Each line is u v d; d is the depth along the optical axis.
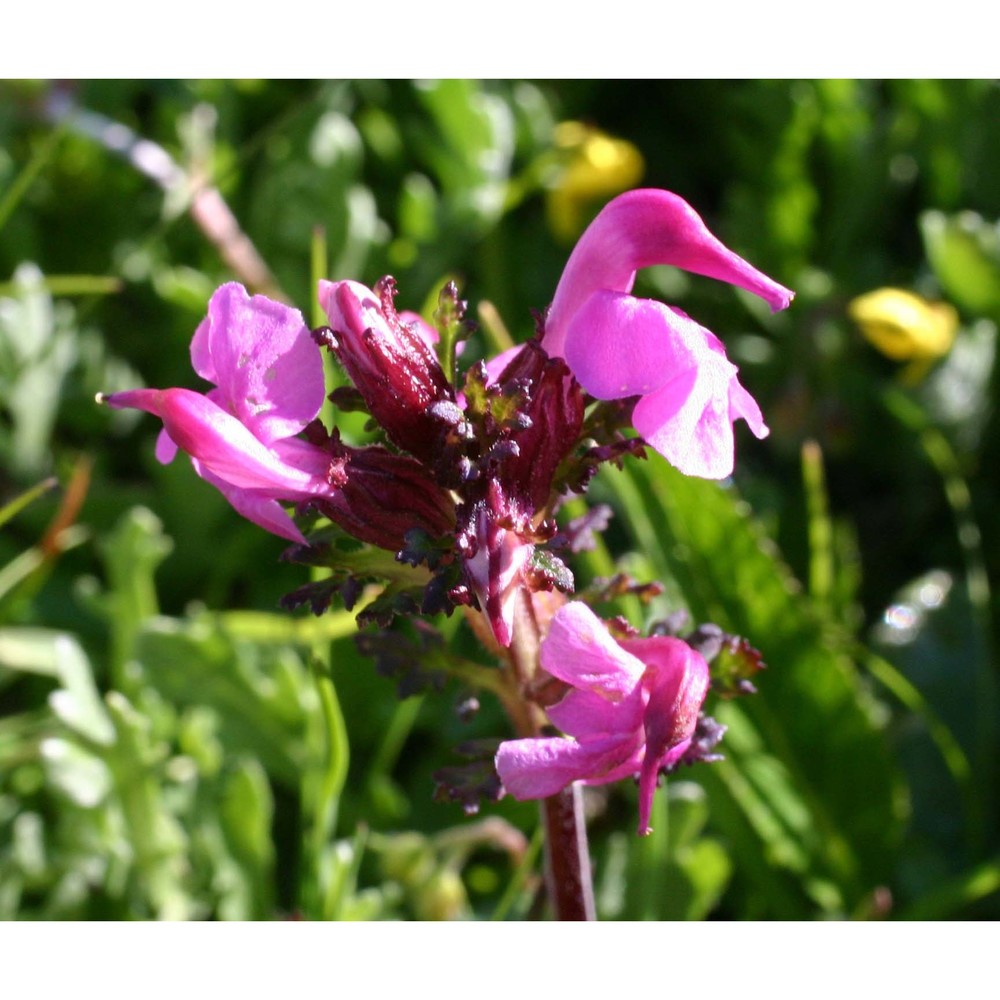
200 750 0.21
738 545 0.19
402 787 0.22
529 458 0.14
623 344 0.13
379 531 0.14
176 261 0.28
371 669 0.22
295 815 0.22
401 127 0.30
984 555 0.25
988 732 0.22
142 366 0.27
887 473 0.27
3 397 0.25
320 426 0.14
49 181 0.28
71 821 0.20
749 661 0.15
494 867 0.21
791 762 0.20
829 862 0.20
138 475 0.27
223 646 0.21
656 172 0.32
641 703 0.13
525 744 0.13
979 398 0.26
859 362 0.28
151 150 0.27
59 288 0.24
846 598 0.23
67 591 0.24
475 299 0.28
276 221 0.27
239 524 0.25
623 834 0.20
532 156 0.30
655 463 0.19
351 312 0.14
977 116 0.28
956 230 0.26
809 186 0.29
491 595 0.13
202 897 0.20
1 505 0.25
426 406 0.14
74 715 0.20
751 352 0.27
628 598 0.19
